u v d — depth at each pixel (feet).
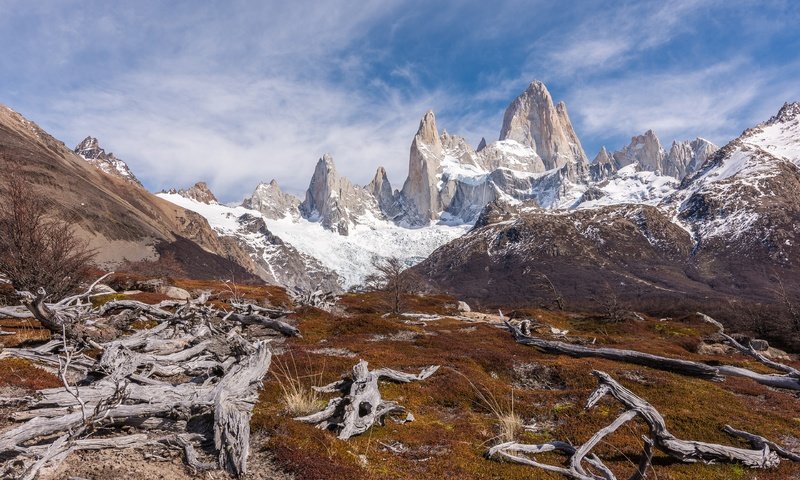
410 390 56.59
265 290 197.47
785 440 45.24
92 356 62.13
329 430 40.37
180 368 53.78
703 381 69.62
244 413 35.47
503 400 54.03
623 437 44.21
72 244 91.76
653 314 292.81
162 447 32.14
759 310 192.65
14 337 66.85
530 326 123.65
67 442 28.30
